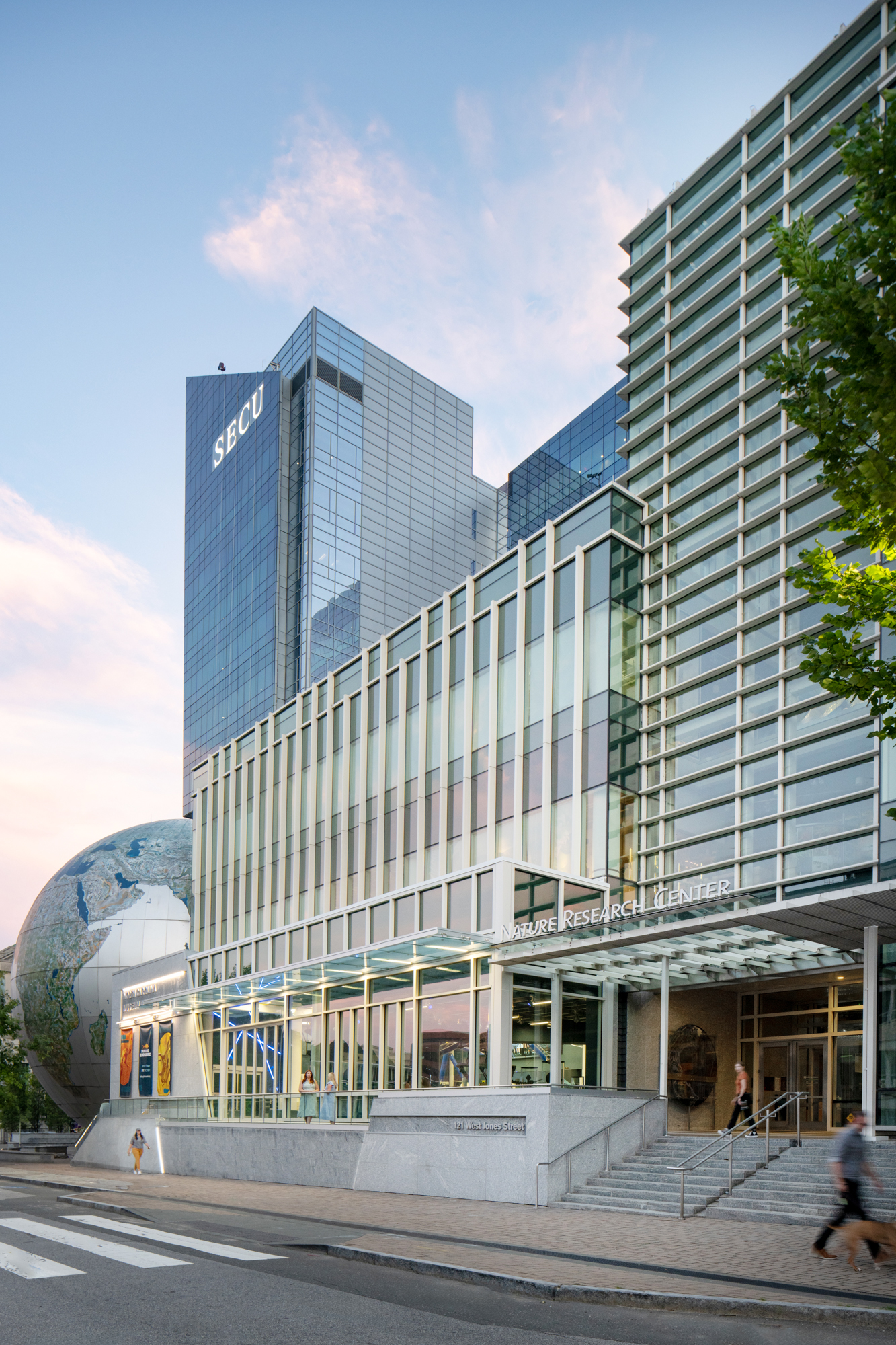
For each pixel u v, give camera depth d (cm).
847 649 1318
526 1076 2723
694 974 2817
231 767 5488
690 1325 973
